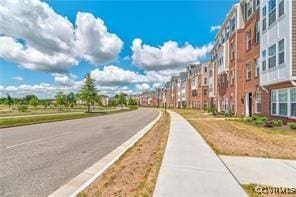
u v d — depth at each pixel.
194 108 67.81
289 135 13.84
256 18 24.02
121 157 8.79
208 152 9.27
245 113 27.77
